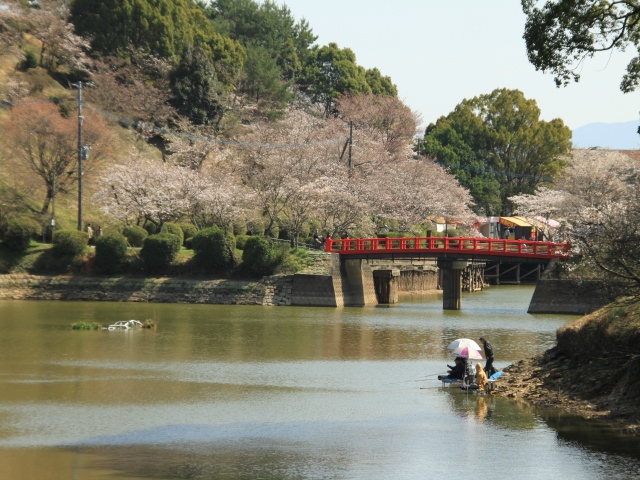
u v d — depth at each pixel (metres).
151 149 103.44
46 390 34.53
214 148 98.81
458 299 72.88
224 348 47.00
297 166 90.38
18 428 28.36
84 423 29.22
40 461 24.66
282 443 27.12
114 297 73.06
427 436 28.08
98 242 74.69
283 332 54.34
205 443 26.98
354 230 91.62
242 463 24.83
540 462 25.14
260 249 73.88
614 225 31.97
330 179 85.88
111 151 89.06
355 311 69.31
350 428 29.14
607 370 33.09
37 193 84.81
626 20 30.56
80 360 42.03
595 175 105.56
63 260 75.19
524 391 34.41
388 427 29.30
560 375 34.69
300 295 73.00
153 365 41.00
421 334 53.97
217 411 31.39
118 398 33.22
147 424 29.27
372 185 93.19
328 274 73.19
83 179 84.75
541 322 61.12
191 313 64.94
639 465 24.88
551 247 69.44
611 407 30.84
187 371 39.56
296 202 83.06
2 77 99.31
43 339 49.25
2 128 88.50
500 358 44.12
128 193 80.62
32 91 99.94
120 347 46.56
